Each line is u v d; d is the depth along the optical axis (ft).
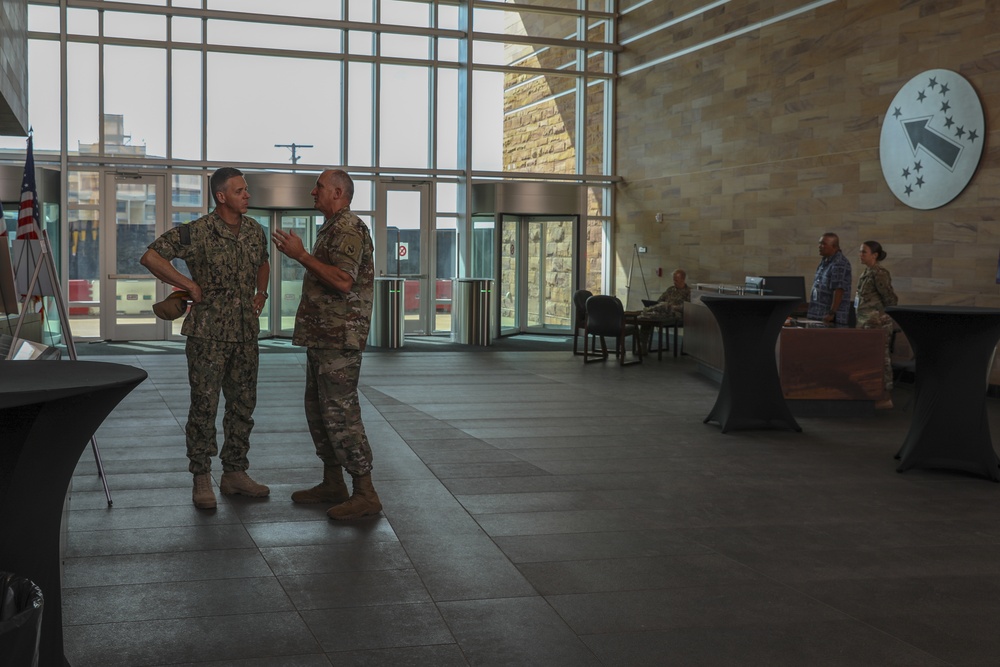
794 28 43.73
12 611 4.99
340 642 10.51
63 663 7.65
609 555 13.88
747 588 12.57
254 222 16.48
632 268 58.34
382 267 56.08
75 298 49.57
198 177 52.54
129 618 11.09
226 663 9.91
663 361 42.34
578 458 20.74
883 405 28.60
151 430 22.97
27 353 11.91
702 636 10.88
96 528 14.74
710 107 50.31
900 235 37.83
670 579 12.86
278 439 22.15
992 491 18.38
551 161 59.36
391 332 47.24
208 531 14.66
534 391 31.58
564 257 56.03
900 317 19.75
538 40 58.59
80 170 49.49
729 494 17.78
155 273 15.26
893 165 38.01
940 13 35.60
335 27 55.01
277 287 52.06
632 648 10.50
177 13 52.08
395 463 19.85
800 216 43.73
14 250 17.72
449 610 11.54
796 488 18.37
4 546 6.93
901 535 15.25
